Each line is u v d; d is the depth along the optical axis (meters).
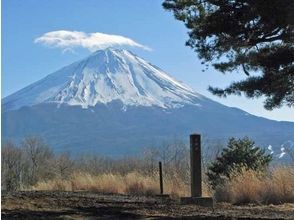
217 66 15.55
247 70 15.34
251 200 16.80
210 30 13.89
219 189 18.20
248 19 13.20
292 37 13.54
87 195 17.05
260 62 14.41
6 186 40.81
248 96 14.95
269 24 13.21
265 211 13.65
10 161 61.38
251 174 18.31
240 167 23.02
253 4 12.79
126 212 11.80
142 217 11.18
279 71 14.29
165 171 26.91
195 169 15.36
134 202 14.64
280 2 12.37
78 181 24.27
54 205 12.67
